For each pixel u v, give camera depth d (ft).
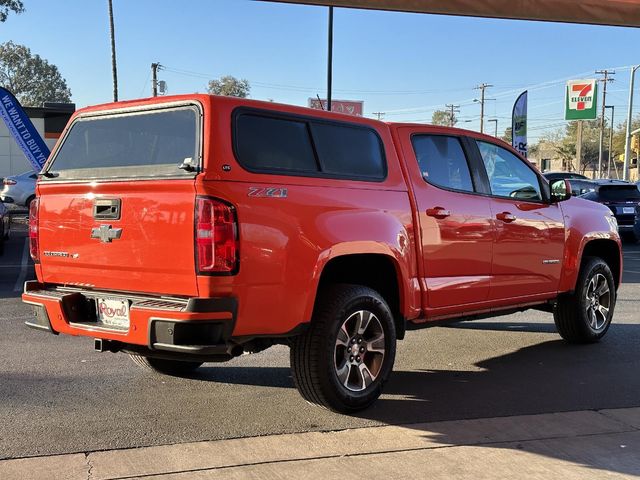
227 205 13.03
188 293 13.23
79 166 15.60
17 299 30.86
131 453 13.23
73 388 17.63
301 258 14.14
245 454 13.23
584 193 64.95
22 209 78.33
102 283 14.70
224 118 13.52
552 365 20.80
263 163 13.97
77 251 14.97
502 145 20.66
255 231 13.42
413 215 16.99
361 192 15.75
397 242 16.29
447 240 17.84
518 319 28.66
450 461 13.01
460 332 25.81
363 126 16.52
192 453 13.25
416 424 15.15
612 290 24.44
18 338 23.17
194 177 12.99
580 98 165.27
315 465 12.73
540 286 21.16
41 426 14.73
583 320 23.09
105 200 14.34
